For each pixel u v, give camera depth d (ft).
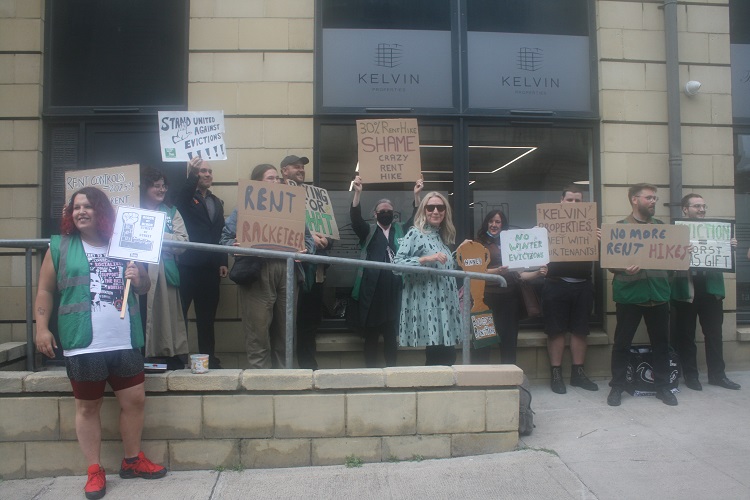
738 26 22.43
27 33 20.20
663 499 12.49
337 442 14.23
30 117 20.03
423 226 16.89
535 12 21.80
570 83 21.75
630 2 21.72
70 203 12.99
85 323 12.44
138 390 13.25
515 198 21.34
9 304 19.57
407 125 18.29
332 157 20.85
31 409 13.71
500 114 21.16
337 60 20.98
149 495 12.71
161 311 15.93
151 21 20.92
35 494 12.91
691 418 16.92
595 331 21.06
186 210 18.01
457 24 21.29
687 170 21.63
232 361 19.89
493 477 13.46
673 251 17.81
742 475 13.50
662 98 21.65
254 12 20.65
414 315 16.34
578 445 15.15
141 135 20.70
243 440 14.06
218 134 17.88
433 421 14.43
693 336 19.70
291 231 16.05
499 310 19.16
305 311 19.07
